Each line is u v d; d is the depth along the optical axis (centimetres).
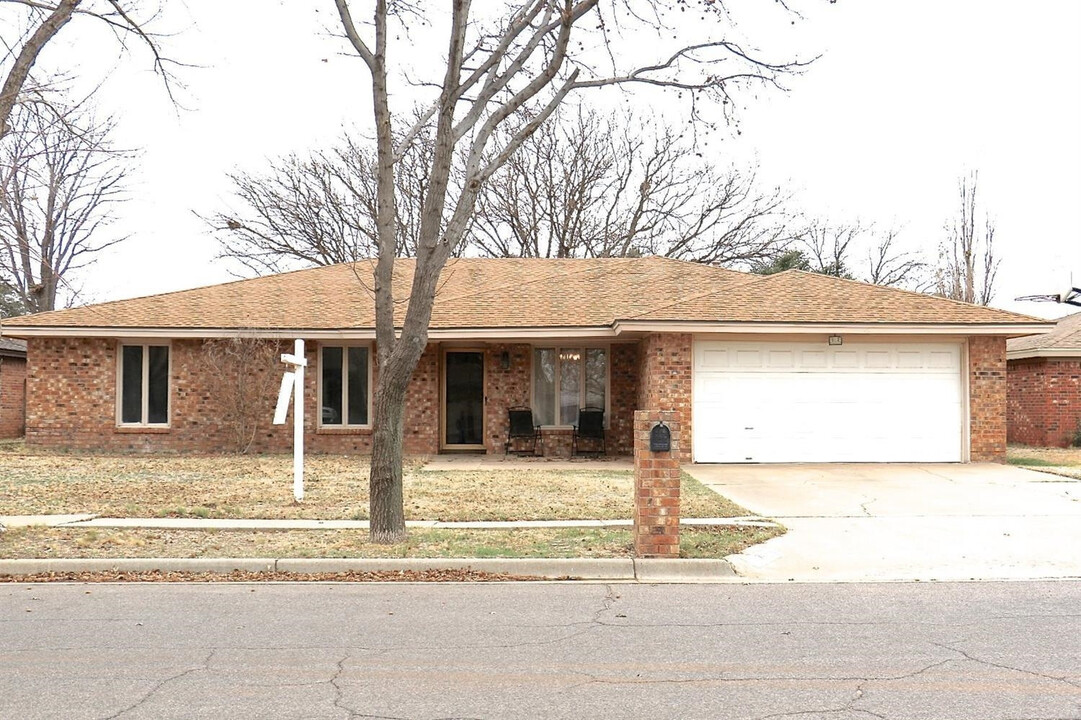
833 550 1045
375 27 1039
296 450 1373
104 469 1789
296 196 3784
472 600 830
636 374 2142
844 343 1900
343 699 545
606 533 1120
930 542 1087
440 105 1041
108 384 2158
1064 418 2461
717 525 1181
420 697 549
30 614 775
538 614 771
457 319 2081
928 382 1906
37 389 2162
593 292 2256
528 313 2108
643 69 1155
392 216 1084
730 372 1891
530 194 3797
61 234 2400
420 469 1858
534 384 2188
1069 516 1252
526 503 1377
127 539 1089
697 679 584
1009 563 989
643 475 982
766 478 1662
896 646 662
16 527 1159
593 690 561
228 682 579
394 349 1077
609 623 738
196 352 2172
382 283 1079
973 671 599
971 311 1897
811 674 593
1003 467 1827
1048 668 605
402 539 1075
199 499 1405
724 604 810
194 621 748
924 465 1864
